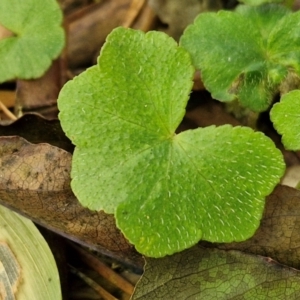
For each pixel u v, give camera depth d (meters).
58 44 0.19
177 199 0.15
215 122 0.19
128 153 0.15
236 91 0.17
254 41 0.17
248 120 0.19
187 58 0.16
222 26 0.18
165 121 0.16
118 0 0.21
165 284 0.16
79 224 0.16
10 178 0.16
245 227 0.15
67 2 0.21
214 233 0.15
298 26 0.17
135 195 0.15
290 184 0.18
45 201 0.16
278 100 0.18
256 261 0.16
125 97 0.16
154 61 0.16
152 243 0.15
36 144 0.16
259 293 0.16
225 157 0.15
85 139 0.16
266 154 0.15
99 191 0.15
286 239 0.16
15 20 0.19
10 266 0.17
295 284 0.16
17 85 0.19
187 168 0.15
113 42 0.16
